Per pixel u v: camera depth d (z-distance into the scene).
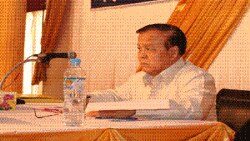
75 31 7.55
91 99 3.29
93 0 6.95
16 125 1.92
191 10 4.84
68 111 2.32
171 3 5.29
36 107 2.92
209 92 2.68
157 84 3.00
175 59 2.94
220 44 4.48
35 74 8.30
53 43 8.00
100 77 6.76
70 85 2.34
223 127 2.09
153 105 2.28
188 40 4.79
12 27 8.20
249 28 4.20
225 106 3.48
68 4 7.79
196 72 2.81
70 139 1.83
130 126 1.95
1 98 2.66
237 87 4.32
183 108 2.40
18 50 8.23
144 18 5.77
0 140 1.71
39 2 8.92
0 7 8.27
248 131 2.07
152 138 1.95
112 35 6.48
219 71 4.52
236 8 4.32
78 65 2.33
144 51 2.93
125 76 6.18
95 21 6.93
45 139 1.79
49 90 8.35
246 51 4.23
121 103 2.33
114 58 6.42
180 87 2.84
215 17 4.54
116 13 6.38
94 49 6.95
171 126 2.01
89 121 2.13
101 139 1.86
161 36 2.88
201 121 2.21
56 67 8.27
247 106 3.25
